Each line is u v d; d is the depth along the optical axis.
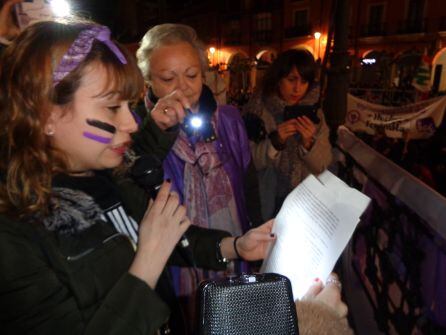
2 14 1.31
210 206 1.63
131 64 0.87
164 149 1.44
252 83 32.53
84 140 0.84
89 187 0.95
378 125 6.24
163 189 0.93
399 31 25.23
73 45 0.79
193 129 1.57
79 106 0.81
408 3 24.70
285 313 0.66
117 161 0.92
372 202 1.57
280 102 2.25
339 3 3.80
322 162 2.17
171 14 36.81
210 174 1.65
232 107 1.89
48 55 0.78
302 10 28.70
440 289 0.97
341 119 4.04
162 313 0.82
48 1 1.43
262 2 30.78
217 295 0.65
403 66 25.27
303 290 1.02
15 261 0.74
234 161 1.77
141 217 1.11
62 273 0.81
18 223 0.77
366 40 27.00
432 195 1.03
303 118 2.04
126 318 0.78
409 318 1.18
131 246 0.95
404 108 5.98
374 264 1.52
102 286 0.85
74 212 0.83
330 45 4.03
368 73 27.09
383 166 1.48
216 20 33.53
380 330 1.46
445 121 5.76
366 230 1.63
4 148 0.81
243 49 32.97
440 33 23.19
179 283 1.62
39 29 0.80
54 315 0.76
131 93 0.88
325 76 4.29
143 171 1.07
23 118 0.78
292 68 2.17
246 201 1.90
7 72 0.79
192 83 1.55
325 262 0.98
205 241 1.34
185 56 1.51
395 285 1.29
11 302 0.74
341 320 0.82
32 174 0.78
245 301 0.65
